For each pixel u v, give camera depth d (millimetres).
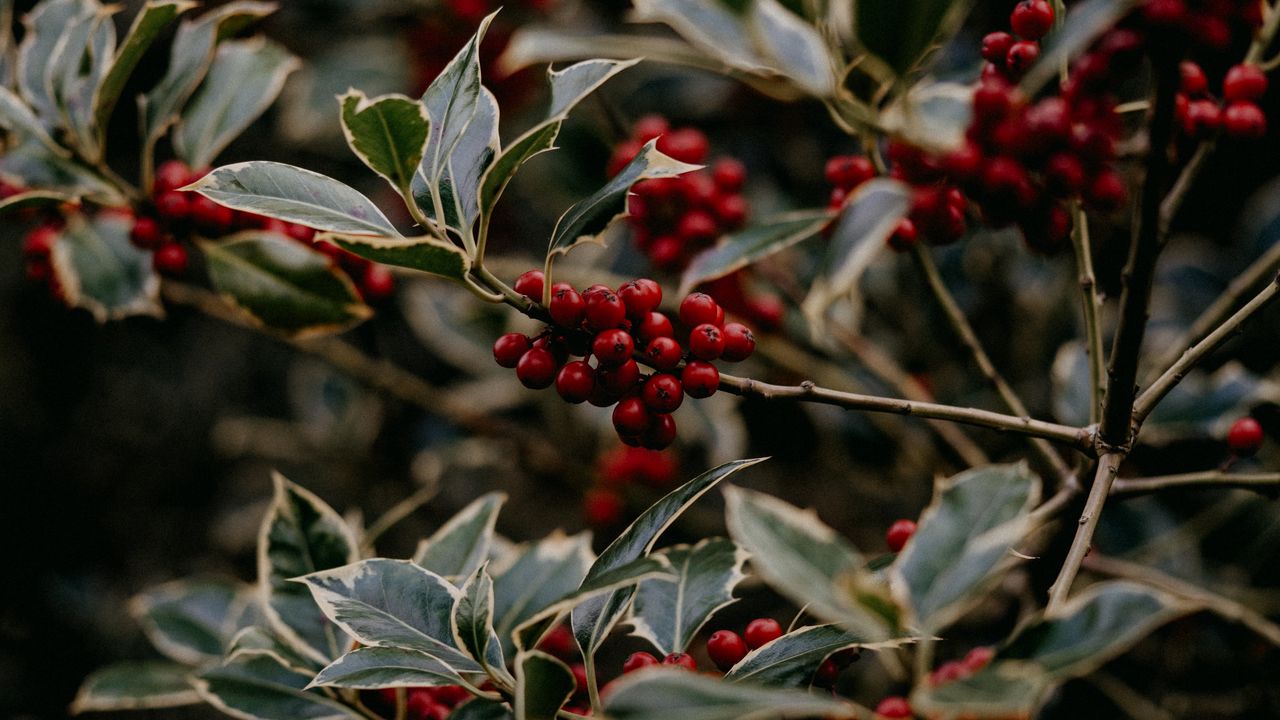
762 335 804
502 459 1050
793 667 596
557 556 691
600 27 999
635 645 1099
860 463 873
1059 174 573
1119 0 550
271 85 761
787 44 621
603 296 589
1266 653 811
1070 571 596
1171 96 553
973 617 834
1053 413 810
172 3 691
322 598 620
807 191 974
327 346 873
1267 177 854
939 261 933
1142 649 829
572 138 962
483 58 977
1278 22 636
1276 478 627
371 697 669
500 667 613
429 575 628
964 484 582
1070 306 883
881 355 907
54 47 738
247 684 671
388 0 1043
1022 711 537
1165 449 814
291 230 733
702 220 746
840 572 556
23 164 733
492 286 594
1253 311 601
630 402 595
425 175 617
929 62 666
